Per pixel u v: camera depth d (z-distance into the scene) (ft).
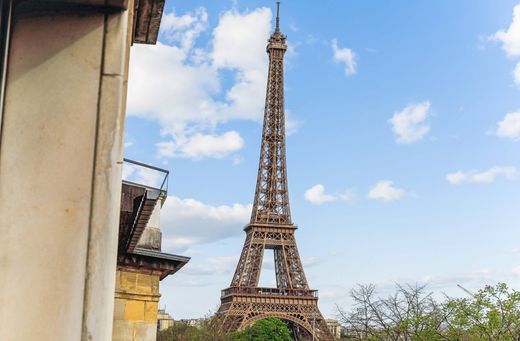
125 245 95.04
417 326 213.87
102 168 25.91
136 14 42.27
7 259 24.61
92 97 26.45
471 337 195.72
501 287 189.78
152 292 102.78
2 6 26.22
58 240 25.03
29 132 25.79
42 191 25.35
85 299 24.70
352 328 259.60
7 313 24.16
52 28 26.73
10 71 26.13
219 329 481.87
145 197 68.08
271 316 545.03
